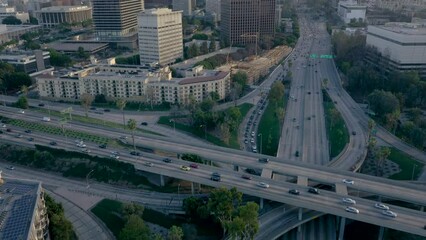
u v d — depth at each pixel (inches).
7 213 7130.9
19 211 7185.0
